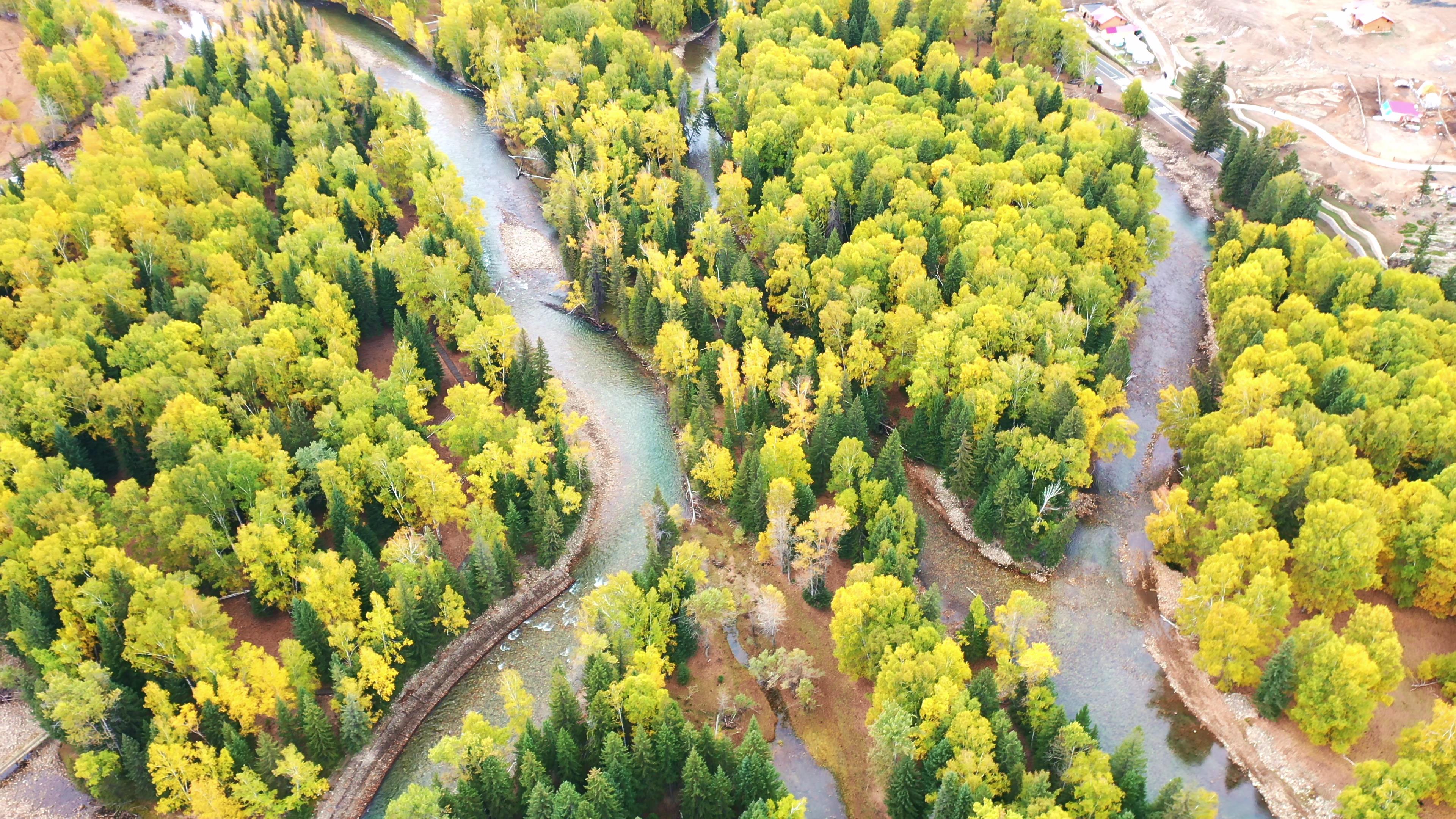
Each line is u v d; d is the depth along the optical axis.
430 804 108.12
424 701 136.00
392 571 135.38
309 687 126.94
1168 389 161.00
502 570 144.62
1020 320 165.38
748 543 154.88
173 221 194.62
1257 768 124.69
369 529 146.12
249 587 144.00
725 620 138.75
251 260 193.12
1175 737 129.38
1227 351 173.75
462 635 143.12
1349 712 118.75
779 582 148.88
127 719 122.38
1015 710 124.38
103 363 168.12
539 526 150.38
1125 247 190.12
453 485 147.00
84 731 116.75
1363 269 174.50
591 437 177.88
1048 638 142.00
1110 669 138.12
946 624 142.12
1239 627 125.81
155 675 127.31
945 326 165.62
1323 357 160.38
